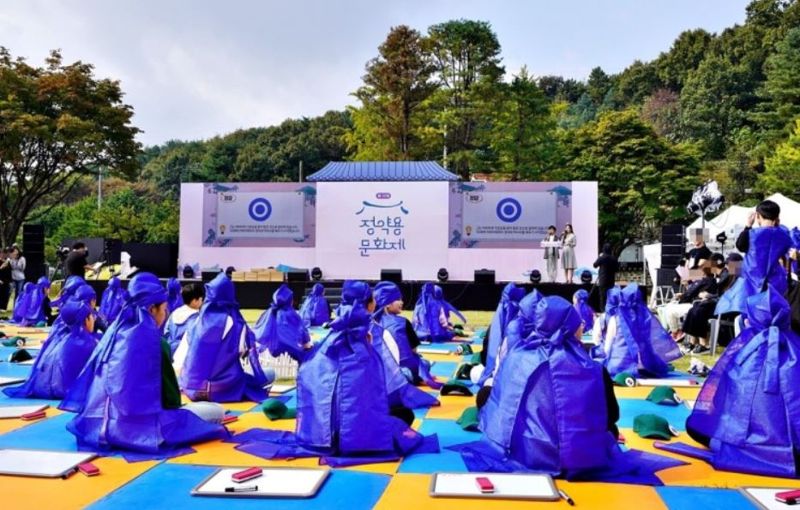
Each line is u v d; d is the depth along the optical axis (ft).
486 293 56.59
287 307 24.95
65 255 58.54
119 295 33.32
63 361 20.80
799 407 13.39
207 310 20.36
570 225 58.95
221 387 20.11
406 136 120.37
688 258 37.73
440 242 62.95
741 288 17.76
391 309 22.79
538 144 115.24
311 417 14.43
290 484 12.53
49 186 79.20
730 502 11.91
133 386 14.52
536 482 12.46
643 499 12.02
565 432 12.80
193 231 64.54
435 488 12.28
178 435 15.01
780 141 124.67
